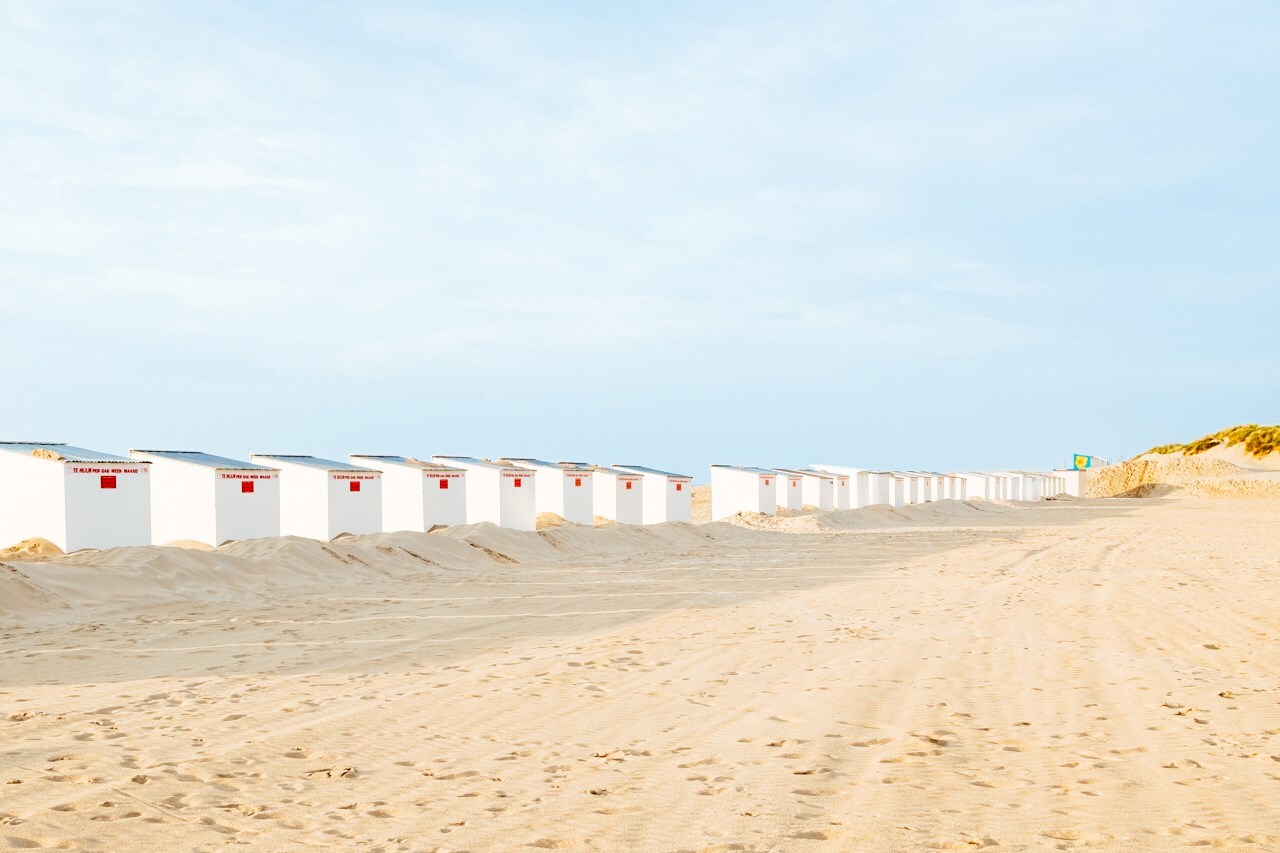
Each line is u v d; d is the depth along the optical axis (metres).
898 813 5.09
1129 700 7.86
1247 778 5.70
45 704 7.69
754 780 5.72
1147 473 83.06
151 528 18.23
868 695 8.09
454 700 7.96
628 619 12.80
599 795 5.44
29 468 16.77
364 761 6.15
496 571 19.64
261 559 16.84
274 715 7.37
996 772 5.87
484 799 5.37
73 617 12.59
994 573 18.39
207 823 4.92
